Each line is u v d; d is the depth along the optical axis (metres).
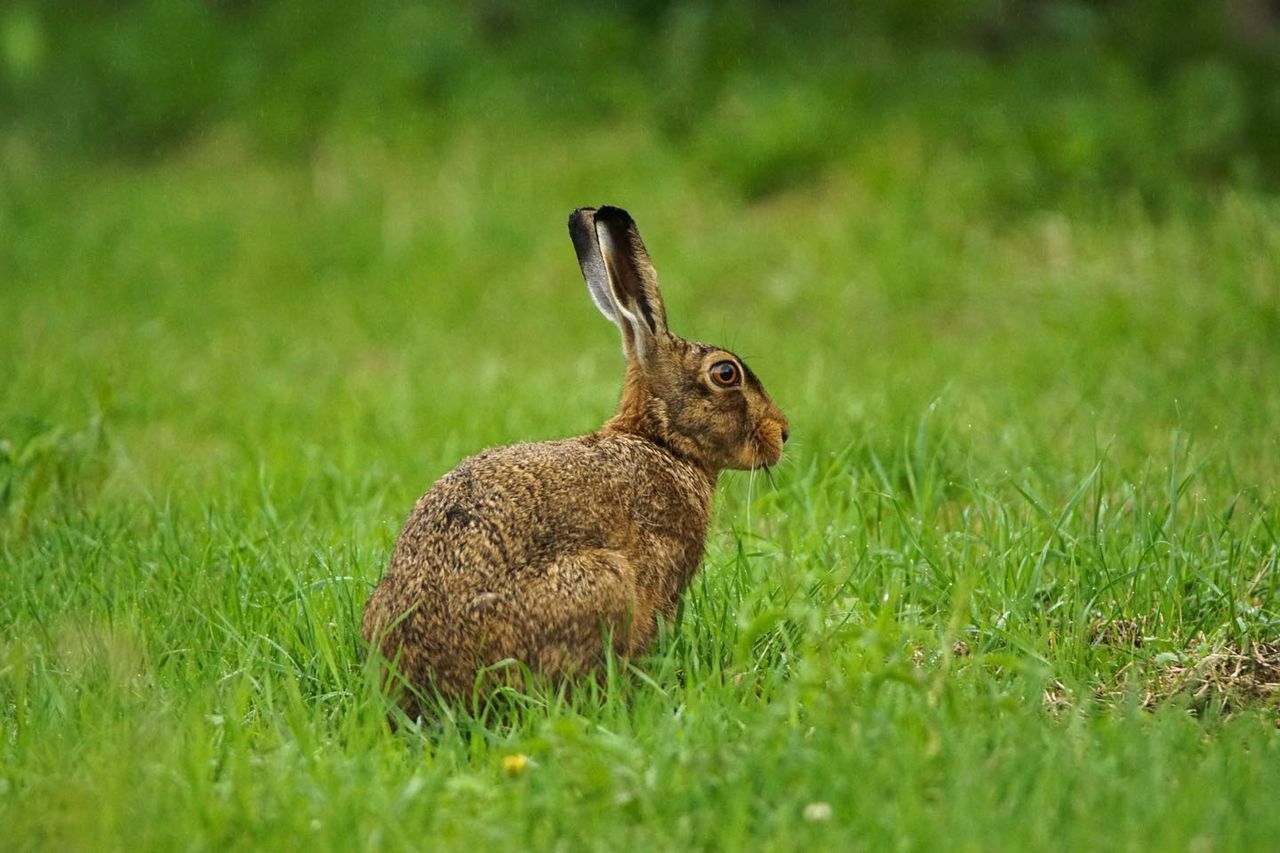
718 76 24.00
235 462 12.73
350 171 23.08
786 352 15.97
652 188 21.75
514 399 14.27
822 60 23.70
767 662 8.28
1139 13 23.39
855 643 8.20
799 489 10.66
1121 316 15.69
